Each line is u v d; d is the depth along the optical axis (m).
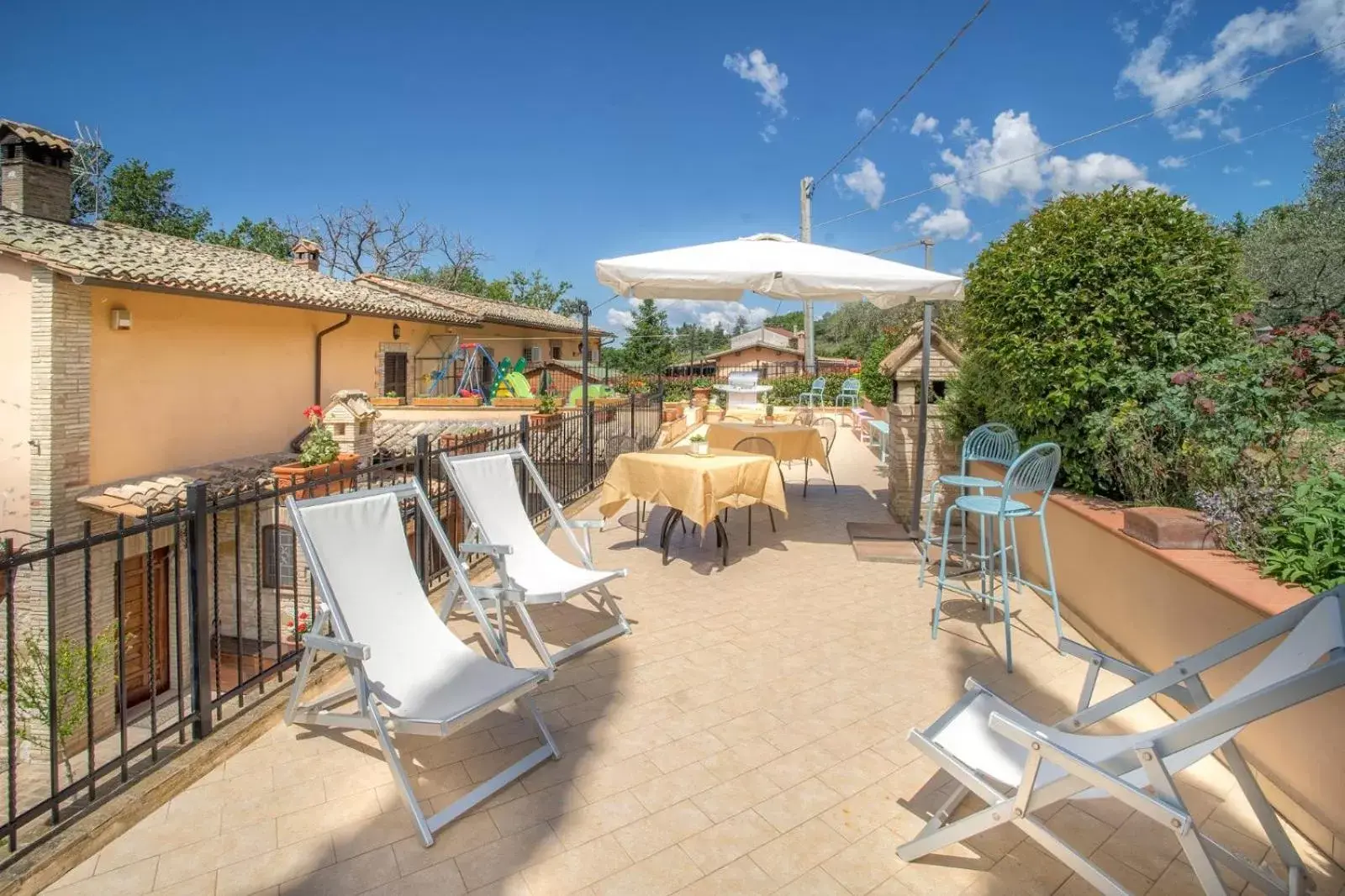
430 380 20.27
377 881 2.32
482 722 3.38
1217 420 4.00
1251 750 2.86
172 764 2.86
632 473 6.11
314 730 3.30
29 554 2.41
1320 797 2.47
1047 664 4.07
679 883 2.32
